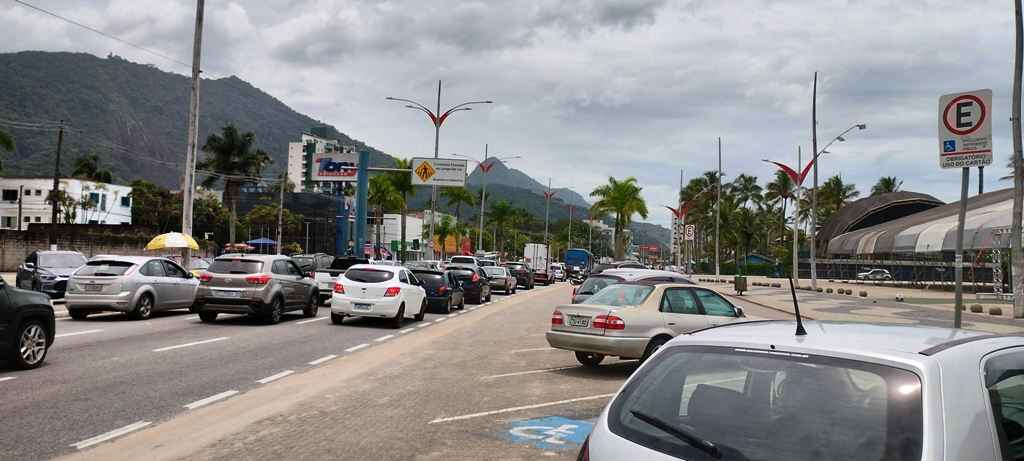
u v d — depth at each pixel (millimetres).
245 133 76750
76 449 6324
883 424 2631
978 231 43781
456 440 7086
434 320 21922
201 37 27109
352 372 11297
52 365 10742
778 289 50531
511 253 153375
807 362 2996
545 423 7918
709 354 3264
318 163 82562
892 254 70250
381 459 6340
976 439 2646
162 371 10609
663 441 2893
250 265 18375
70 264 25203
